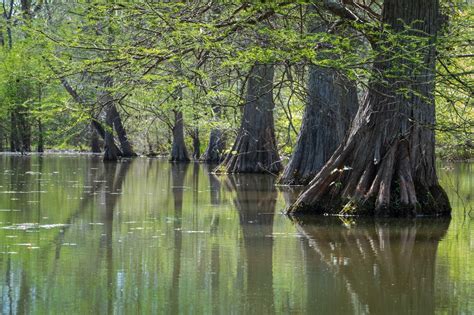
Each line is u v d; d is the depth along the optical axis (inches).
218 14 482.0
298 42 438.0
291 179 876.6
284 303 288.0
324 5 505.7
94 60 482.9
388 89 534.0
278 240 434.9
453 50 553.9
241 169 1138.7
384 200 536.1
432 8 526.9
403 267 355.6
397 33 462.6
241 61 451.8
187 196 718.5
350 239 439.8
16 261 362.9
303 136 882.1
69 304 284.7
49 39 488.4
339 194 553.0
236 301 290.2
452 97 527.8
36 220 513.0
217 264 360.2
